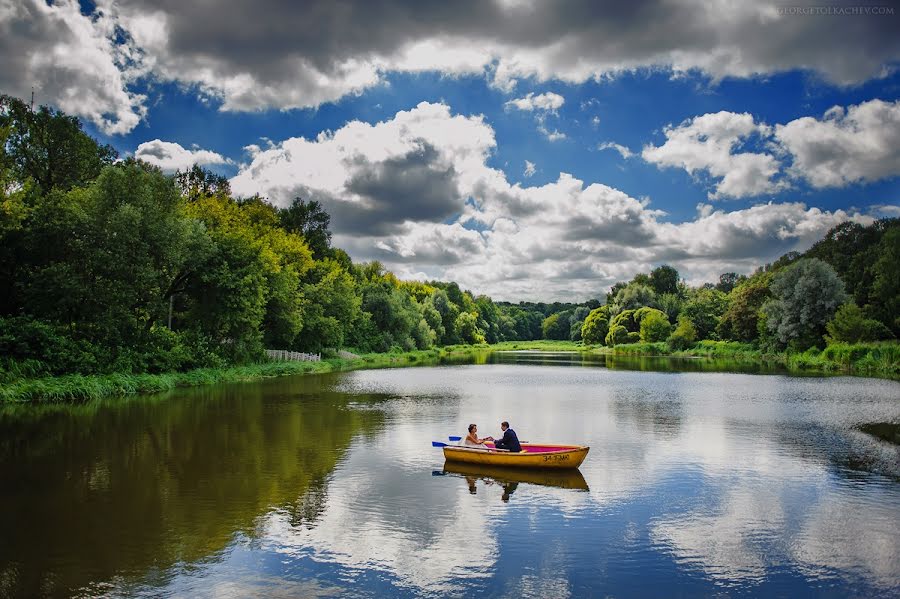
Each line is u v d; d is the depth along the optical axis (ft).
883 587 32.32
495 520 42.63
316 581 32.55
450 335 448.65
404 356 286.25
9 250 115.44
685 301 440.86
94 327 117.70
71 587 31.58
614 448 67.15
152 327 135.64
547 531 40.47
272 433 74.02
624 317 408.87
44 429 74.74
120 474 53.93
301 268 221.25
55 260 117.80
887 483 52.49
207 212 170.40
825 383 143.95
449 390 130.31
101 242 118.01
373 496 48.19
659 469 57.52
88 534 39.17
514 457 56.49
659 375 175.42
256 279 152.76
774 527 41.45
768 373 176.65
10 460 58.90
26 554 35.91
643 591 31.71
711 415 91.81
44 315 113.91
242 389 124.36
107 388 107.45
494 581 32.73
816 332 228.43
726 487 51.31
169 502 45.91
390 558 35.70
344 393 120.78
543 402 108.37
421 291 469.16
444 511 44.50
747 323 287.69
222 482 51.70
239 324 151.84
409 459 60.85
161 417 84.69
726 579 33.22
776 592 31.71
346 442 69.10
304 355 201.46
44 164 146.10
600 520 42.73
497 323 625.00
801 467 58.29
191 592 31.14
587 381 154.71
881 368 172.55
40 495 47.50
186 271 141.79
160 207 125.90
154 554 36.01
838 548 37.70
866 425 81.97
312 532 39.91
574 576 33.42
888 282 221.87
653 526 41.55
